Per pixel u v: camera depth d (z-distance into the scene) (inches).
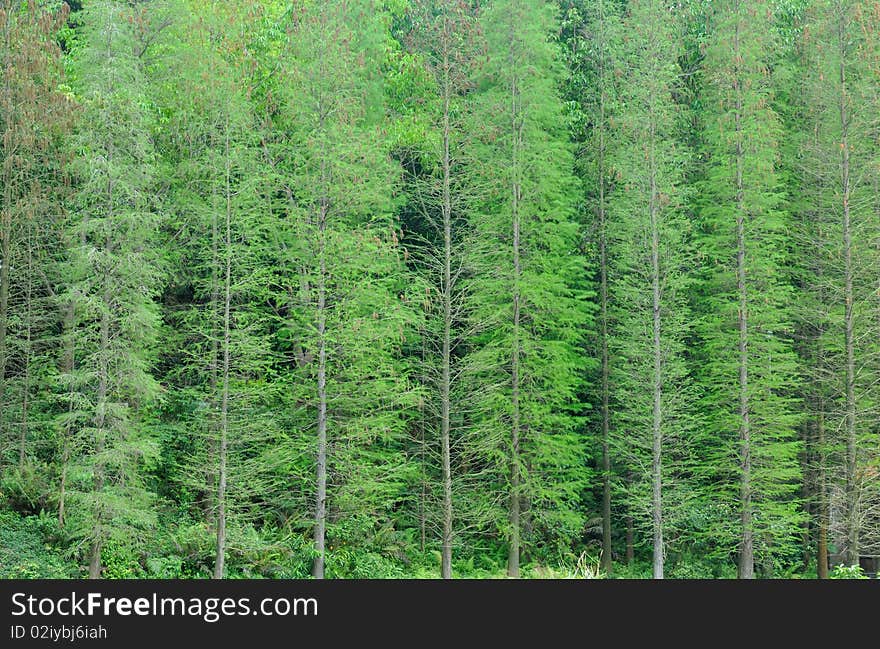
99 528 878.4
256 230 1031.6
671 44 1296.8
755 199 1234.0
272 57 1205.1
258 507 1130.0
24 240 1035.3
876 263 1253.1
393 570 1123.3
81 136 897.5
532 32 1243.2
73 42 1146.7
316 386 1066.7
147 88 1023.6
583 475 1262.3
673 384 1272.1
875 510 1270.9
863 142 1280.8
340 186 1041.5
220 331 1082.7
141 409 1067.9
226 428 1001.5
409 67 1267.2
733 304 1219.9
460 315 1249.4
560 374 1226.6
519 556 1275.8
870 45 1246.9
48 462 1050.7
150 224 911.7
